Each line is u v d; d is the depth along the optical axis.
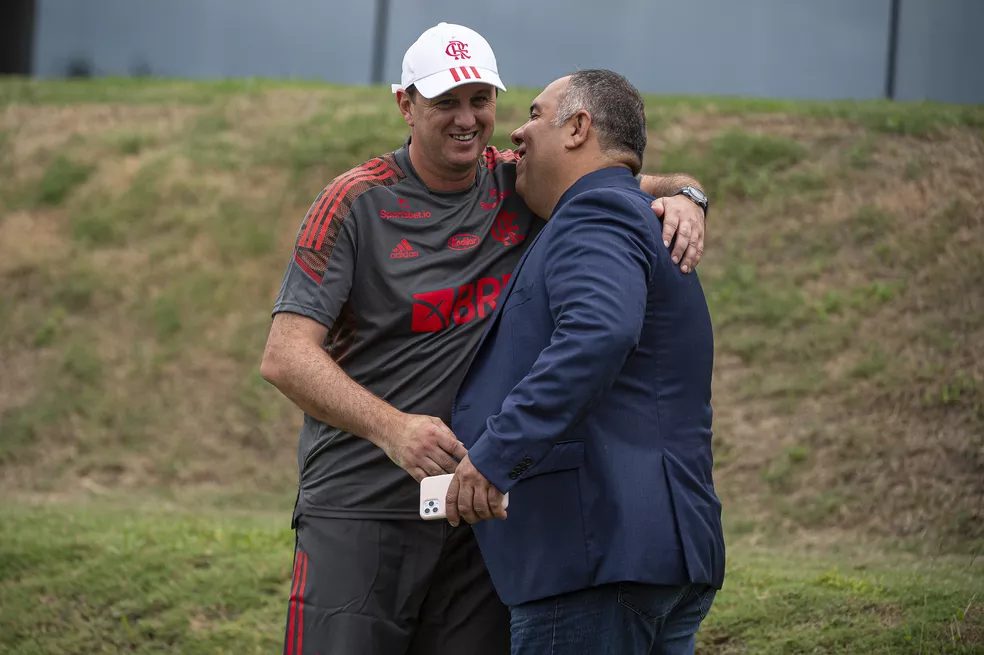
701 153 37.41
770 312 31.34
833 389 28.56
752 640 17.08
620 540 10.37
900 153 35.59
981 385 27.00
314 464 12.73
